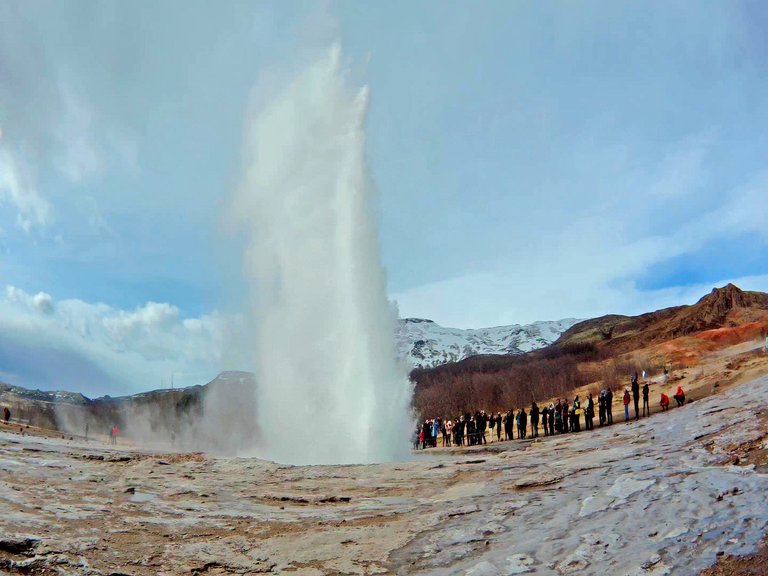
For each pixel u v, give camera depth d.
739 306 130.12
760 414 21.34
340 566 13.40
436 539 14.62
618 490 16.28
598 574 11.64
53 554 12.70
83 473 21.42
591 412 34.59
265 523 16.41
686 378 45.09
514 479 19.73
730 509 13.40
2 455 23.47
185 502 18.33
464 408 88.00
